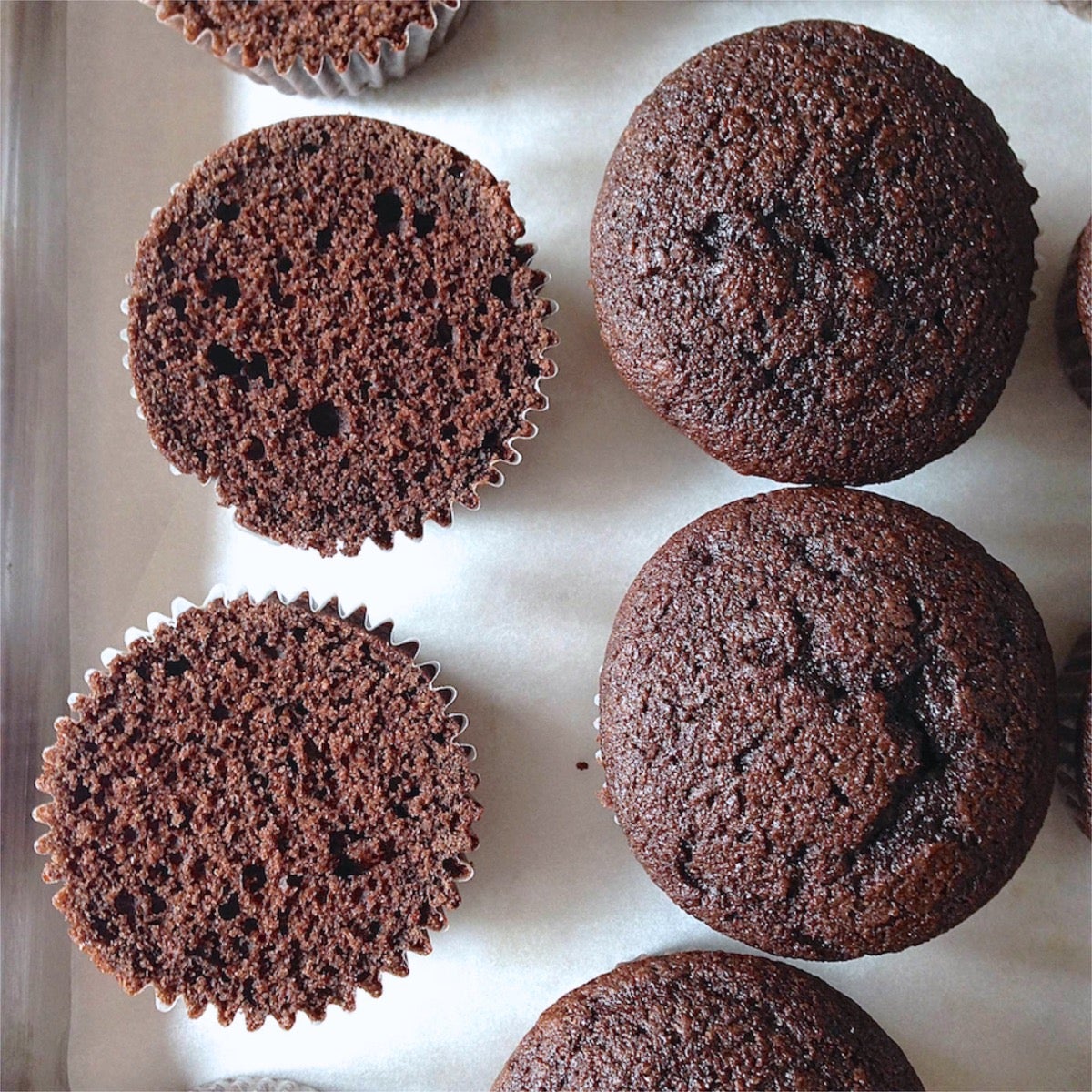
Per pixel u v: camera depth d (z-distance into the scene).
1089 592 0.24
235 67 0.24
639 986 0.21
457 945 0.24
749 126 0.21
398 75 0.24
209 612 0.22
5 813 0.23
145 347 0.22
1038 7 0.24
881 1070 0.21
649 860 0.21
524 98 0.24
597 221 0.22
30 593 0.23
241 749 0.22
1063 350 0.24
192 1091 0.24
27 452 0.23
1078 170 0.24
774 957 0.24
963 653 0.20
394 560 0.24
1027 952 0.24
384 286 0.22
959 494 0.24
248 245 0.22
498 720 0.24
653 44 0.24
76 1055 0.24
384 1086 0.24
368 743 0.22
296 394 0.22
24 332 0.23
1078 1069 0.23
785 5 0.24
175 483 0.24
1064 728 0.23
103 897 0.22
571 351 0.24
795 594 0.20
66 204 0.24
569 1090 0.20
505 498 0.24
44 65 0.24
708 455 0.24
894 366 0.21
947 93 0.21
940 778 0.20
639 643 0.21
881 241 0.21
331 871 0.22
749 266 0.21
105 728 0.22
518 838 0.24
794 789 0.20
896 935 0.20
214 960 0.22
